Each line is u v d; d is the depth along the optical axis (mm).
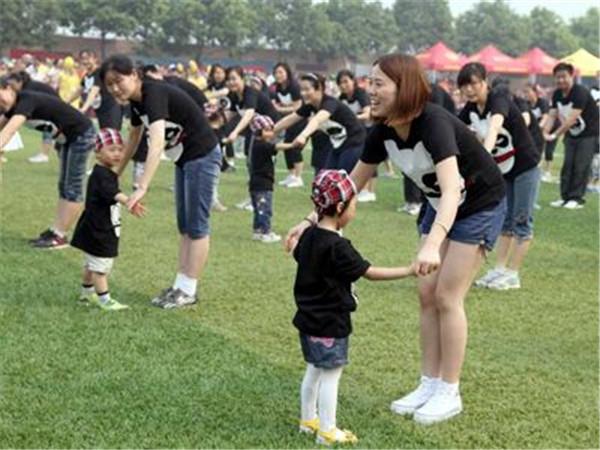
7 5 46406
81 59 13594
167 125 6164
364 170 4609
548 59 36594
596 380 5055
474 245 4359
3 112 7867
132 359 5066
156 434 4066
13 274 6961
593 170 14180
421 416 4363
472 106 6895
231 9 51688
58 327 5621
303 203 11547
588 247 9289
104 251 5984
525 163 7086
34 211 9930
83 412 4277
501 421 4418
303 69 58312
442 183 4078
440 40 69750
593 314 6543
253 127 8766
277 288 6945
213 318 6066
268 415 4344
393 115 4109
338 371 4035
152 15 49875
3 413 4223
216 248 8438
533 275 7859
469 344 5695
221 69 13789
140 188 5934
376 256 8336
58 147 8109
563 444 4168
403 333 5828
